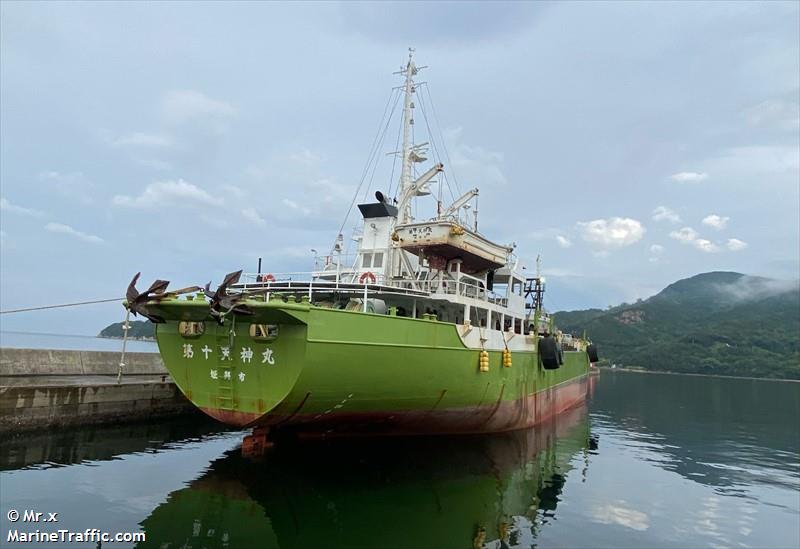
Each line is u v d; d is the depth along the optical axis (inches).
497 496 464.8
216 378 481.1
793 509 469.7
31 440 576.4
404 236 665.6
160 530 352.2
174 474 482.3
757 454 741.9
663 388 2236.7
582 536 378.6
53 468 482.9
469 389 607.5
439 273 680.4
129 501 405.1
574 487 514.9
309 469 507.2
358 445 579.8
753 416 1235.9
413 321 522.3
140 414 725.3
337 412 498.0
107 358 861.8
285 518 384.5
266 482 464.1
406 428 588.4
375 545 345.7
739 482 568.4
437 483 488.7
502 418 717.3
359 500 430.3
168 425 747.4
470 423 661.9
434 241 640.4
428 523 389.4
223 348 469.7
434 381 552.1
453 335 577.0
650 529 402.9
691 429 996.6
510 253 822.5
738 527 416.5
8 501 390.0
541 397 882.8
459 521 397.4
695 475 595.5
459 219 770.2
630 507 458.6
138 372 908.0
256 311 421.4
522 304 916.6
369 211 768.3
